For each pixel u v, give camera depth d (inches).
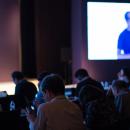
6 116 109.2
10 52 382.6
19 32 387.5
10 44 382.3
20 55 389.7
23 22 411.8
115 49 302.0
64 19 388.8
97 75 302.7
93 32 299.7
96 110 124.6
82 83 203.2
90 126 124.3
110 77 304.2
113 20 299.3
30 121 110.3
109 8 297.9
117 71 304.2
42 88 102.9
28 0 412.2
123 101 157.0
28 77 414.3
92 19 298.2
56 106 97.9
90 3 297.3
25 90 193.9
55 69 394.3
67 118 97.2
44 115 96.3
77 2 312.3
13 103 150.8
